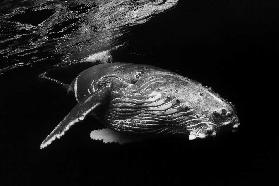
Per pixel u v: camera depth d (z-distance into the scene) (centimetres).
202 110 520
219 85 761
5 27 810
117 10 891
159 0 930
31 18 824
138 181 594
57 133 562
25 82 953
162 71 591
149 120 574
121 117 602
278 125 645
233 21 1005
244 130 642
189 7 1017
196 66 843
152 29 970
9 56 883
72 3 836
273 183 547
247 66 820
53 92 893
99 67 697
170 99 544
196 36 952
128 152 646
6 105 885
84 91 710
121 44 948
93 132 687
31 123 806
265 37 934
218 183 563
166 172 598
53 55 926
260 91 728
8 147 742
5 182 655
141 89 575
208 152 618
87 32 905
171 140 647
